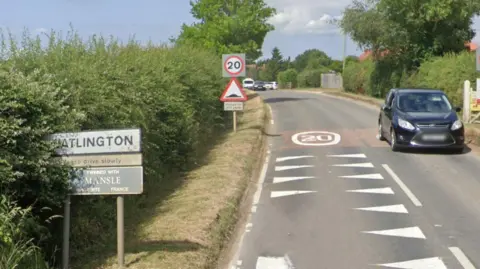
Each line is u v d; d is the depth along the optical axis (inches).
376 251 314.8
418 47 1462.8
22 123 231.9
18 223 217.5
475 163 584.7
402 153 650.2
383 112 736.3
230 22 1347.2
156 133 423.5
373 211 402.0
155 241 306.7
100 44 419.5
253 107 1238.3
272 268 291.1
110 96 350.0
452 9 1385.3
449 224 367.2
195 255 286.8
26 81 243.4
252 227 368.5
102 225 324.2
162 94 467.5
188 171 511.5
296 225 370.6
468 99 878.4
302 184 496.7
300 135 825.5
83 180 251.0
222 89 929.5
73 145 250.1
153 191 431.2
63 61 335.3
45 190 239.9
